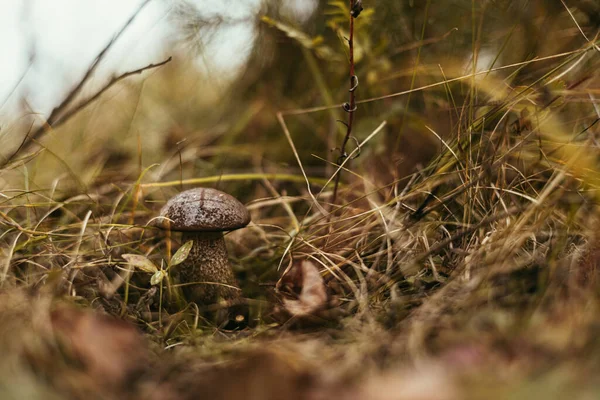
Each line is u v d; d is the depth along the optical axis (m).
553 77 0.36
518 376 0.20
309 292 0.32
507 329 0.23
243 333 0.31
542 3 0.40
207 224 0.32
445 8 0.45
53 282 0.29
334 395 0.20
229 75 0.57
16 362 0.21
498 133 0.37
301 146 0.52
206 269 0.34
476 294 0.26
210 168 0.51
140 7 0.39
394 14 0.46
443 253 0.34
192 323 0.32
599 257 0.27
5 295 0.27
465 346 0.22
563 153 0.34
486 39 0.43
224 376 0.21
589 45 0.34
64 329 0.24
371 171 0.45
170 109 0.64
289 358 0.22
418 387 0.20
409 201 0.39
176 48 0.52
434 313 0.26
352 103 0.37
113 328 0.24
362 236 0.37
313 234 0.37
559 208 0.32
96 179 0.46
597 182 0.30
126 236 0.39
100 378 0.22
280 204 0.46
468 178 0.35
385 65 0.44
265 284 0.36
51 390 0.20
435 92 0.44
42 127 0.41
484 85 0.37
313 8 0.53
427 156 0.45
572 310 0.24
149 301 0.33
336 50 0.48
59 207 0.38
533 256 0.29
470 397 0.19
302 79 0.54
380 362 0.23
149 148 0.55
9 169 0.38
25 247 0.35
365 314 0.29
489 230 0.33
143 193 0.43
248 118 0.54
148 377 0.23
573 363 0.20
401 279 0.32
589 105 0.37
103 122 0.59
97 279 0.33
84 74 0.41
